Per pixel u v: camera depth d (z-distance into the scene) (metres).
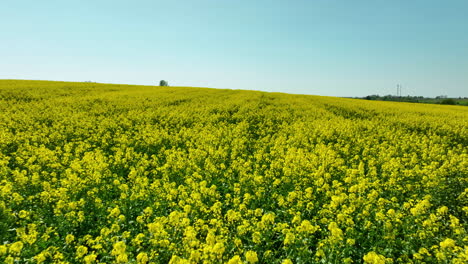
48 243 5.86
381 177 10.50
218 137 16.89
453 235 6.09
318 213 7.07
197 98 36.66
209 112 26.81
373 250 5.61
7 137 14.75
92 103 29.12
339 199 7.14
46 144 15.26
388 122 23.88
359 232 6.23
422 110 33.69
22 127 18.48
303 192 8.42
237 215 6.49
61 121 19.84
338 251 5.22
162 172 10.36
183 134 17.45
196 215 7.04
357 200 7.39
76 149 13.22
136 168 11.01
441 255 5.08
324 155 12.20
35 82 49.38
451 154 13.72
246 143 16.53
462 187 9.31
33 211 7.01
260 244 5.86
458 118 26.94
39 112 23.11
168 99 33.94
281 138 16.02
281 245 5.91
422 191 8.89
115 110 26.38
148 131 17.91
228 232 6.21
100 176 9.12
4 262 4.80
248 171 10.80
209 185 9.51
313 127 20.08
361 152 15.05
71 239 5.73
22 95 32.34
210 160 11.73
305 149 14.06
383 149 14.08
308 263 5.30
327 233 6.07
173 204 7.45
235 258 4.63
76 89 41.59
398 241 6.01
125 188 8.11
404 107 37.53
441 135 20.73
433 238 6.06
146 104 30.03
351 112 30.73
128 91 43.06
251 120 23.91
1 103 26.50
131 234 6.39
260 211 6.76
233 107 29.80
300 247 5.44
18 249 5.00
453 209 7.77
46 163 11.45
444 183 9.40
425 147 14.96
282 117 24.98
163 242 5.45
